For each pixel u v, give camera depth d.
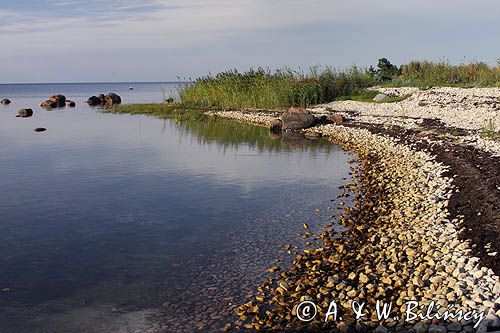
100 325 6.93
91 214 11.91
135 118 35.56
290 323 6.80
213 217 11.60
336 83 35.50
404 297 7.04
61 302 7.59
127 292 7.89
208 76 41.66
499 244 8.05
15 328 6.86
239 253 9.37
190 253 9.41
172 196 13.50
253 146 22.06
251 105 36.88
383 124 23.88
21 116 38.12
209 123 31.33
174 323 6.96
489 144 16.48
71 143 23.22
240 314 7.09
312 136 24.44
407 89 34.28
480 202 10.32
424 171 14.52
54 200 13.14
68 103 52.75
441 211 10.66
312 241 9.90
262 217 11.55
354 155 18.98
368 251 8.99
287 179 15.34
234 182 15.07
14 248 9.74
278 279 8.19
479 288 6.82
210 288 7.96
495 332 5.73
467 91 29.98
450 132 19.61
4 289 8.01
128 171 16.77
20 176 16.02
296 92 34.06
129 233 10.57
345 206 12.15
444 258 8.08
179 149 21.47
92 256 9.33
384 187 13.58
